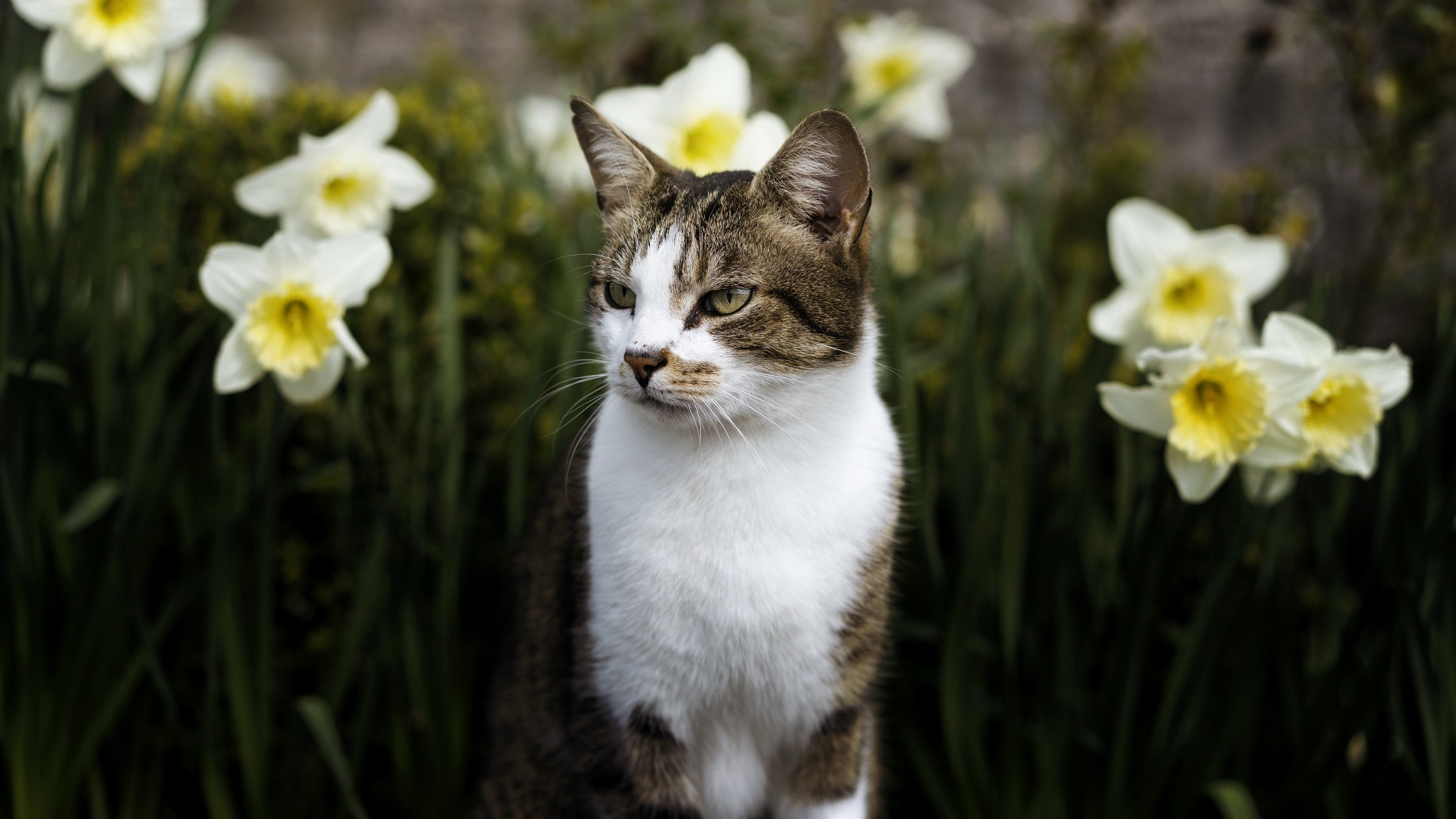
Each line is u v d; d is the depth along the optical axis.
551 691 1.94
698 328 1.63
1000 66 4.05
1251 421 1.83
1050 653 2.12
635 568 1.68
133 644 2.05
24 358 1.95
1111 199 3.35
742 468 1.66
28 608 1.92
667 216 1.71
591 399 2.14
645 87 2.75
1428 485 2.05
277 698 2.34
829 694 1.76
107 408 2.02
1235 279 2.13
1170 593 2.30
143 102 2.16
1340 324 2.92
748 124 2.25
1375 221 3.46
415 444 2.28
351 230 2.08
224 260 1.88
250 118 2.52
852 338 1.72
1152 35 3.92
